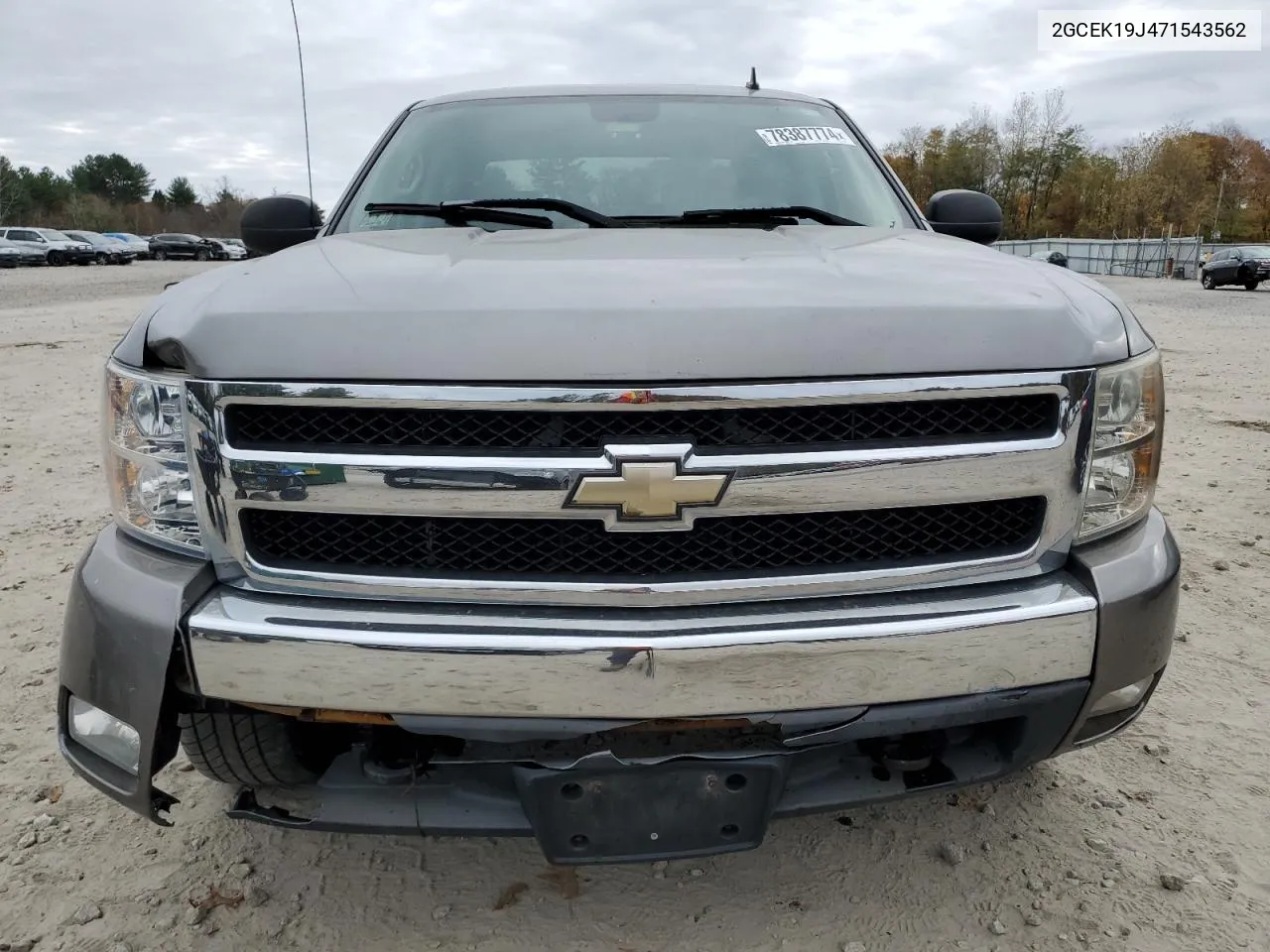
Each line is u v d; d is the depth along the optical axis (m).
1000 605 1.65
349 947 1.97
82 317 15.95
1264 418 7.43
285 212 2.84
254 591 1.66
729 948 1.97
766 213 2.60
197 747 1.88
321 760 2.02
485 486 1.55
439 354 1.54
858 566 1.65
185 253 48.06
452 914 2.06
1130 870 2.19
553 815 1.66
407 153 2.90
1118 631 1.70
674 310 1.57
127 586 1.69
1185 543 4.38
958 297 1.69
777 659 1.57
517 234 2.31
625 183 2.71
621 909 2.08
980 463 1.62
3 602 3.61
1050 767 2.60
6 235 39.56
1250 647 3.32
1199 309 20.08
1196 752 2.67
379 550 1.64
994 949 1.96
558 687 1.56
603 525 1.58
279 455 1.59
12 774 2.54
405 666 1.56
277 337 1.58
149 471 1.70
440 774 1.81
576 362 1.52
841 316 1.59
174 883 2.14
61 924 2.01
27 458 5.96
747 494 1.56
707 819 1.67
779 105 3.13
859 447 1.59
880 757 1.84
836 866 2.21
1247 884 2.15
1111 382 1.71
